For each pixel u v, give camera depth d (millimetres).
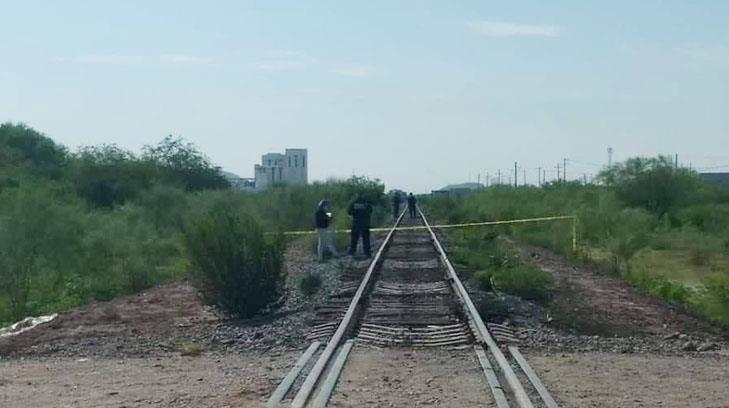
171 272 40219
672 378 16344
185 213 58906
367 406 13727
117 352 19625
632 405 14031
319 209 41656
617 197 74250
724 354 19734
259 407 13523
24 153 92438
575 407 13805
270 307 26000
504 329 21516
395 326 22000
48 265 39000
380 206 93250
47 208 39594
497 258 38594
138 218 57344
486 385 15273
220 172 89312
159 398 14477
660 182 77000
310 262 40250
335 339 19391
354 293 28250
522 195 94875
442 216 96500
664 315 25984
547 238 55625
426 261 41000
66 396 14828
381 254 41938
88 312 27109
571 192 85062
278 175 140625
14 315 32344
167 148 86562
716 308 27266
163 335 21859
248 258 25328
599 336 22219
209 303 25547
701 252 49031
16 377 16719
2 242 37031
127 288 37312
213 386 15328
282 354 18750
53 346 20594
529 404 13414
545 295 28312
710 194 83438
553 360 18000
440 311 24438
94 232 43562
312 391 14617
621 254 41906
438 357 18094
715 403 14258
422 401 14070
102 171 73750
